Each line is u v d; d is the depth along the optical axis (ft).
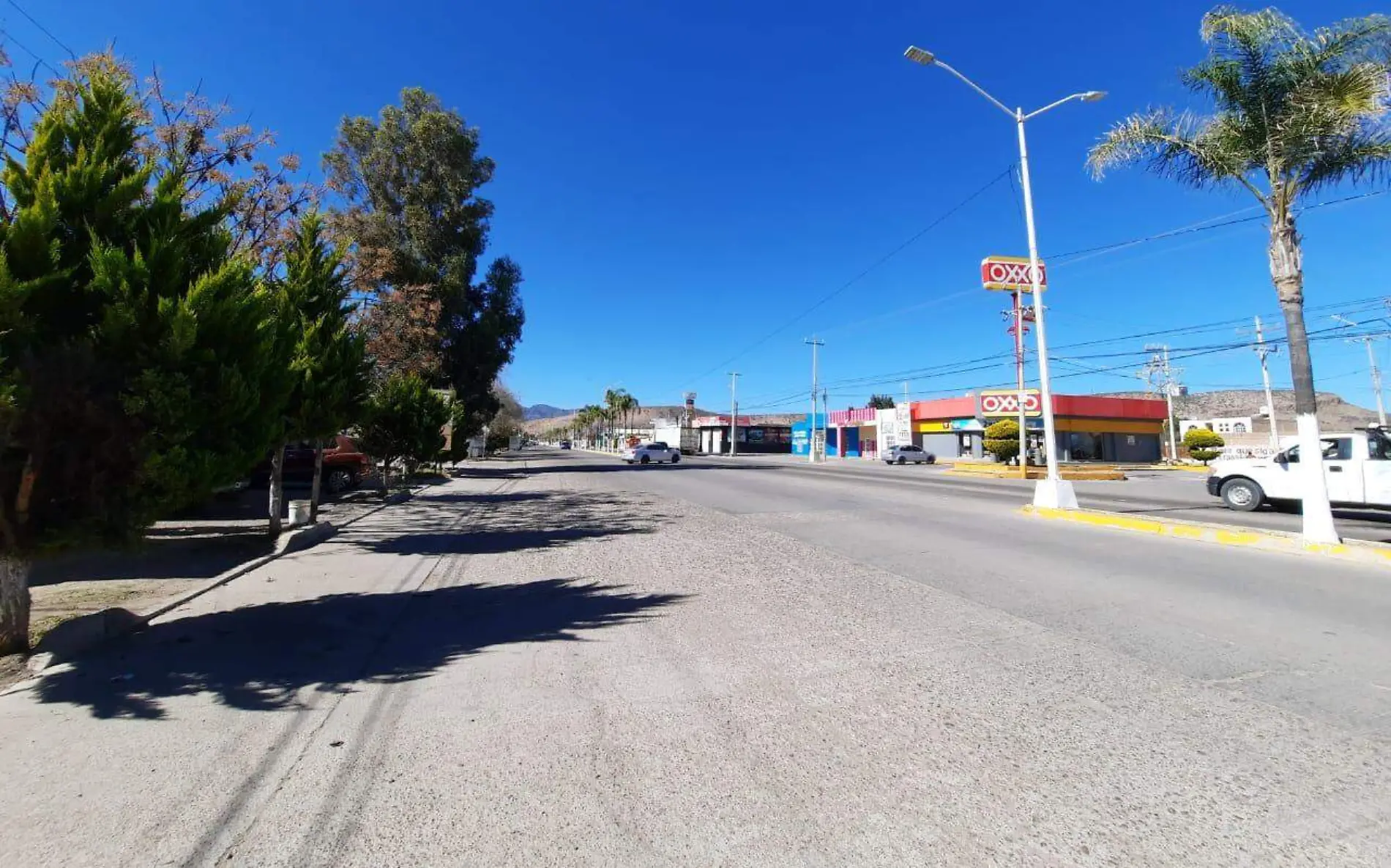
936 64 48.83
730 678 16.34
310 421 39.73
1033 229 50.85
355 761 12.24
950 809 10.55
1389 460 47.32
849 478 98.07
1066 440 181.98
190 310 18.06
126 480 18.20
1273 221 34.81
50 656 17.72
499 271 130.52
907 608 22.74
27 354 16.51
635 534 41.45
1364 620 20.98
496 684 16.07
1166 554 32.65
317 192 50.03
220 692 15.71
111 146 19.98
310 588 27.25
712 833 9.97
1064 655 17.83
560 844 9.72
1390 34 31.91
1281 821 10.16
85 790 11.26
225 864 9.30
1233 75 34.24
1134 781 11.35
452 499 67.46
